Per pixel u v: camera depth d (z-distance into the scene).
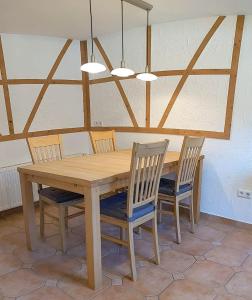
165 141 2.27
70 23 3.34
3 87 3.56
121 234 2.69
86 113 4.49
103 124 4.33
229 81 3.06
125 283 2.17
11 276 2.28
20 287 2.13
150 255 2.57
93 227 2.06
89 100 4.44
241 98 3.01
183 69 3.37
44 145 3.08
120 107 4.06
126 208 2.28
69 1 2.62
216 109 3.19
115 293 2.06
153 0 2.61
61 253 2.63
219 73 3.11
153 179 2.33
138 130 3.90
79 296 2.03
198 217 3.32
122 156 3.12
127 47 3.80
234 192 3.17
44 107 4.02
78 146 4.49
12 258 2.55
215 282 2.17
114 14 3.05
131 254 2.19
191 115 3.38
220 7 2.75
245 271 2.32
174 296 2.02
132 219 2.19
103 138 3.61
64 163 2.74
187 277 2.24
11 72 3.62
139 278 2.23
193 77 3.30
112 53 3.99
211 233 3.02
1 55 3.51
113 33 3.91
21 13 2.89
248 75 2.94
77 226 3.21
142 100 3.79
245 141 3.04
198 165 3.21
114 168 2.48
